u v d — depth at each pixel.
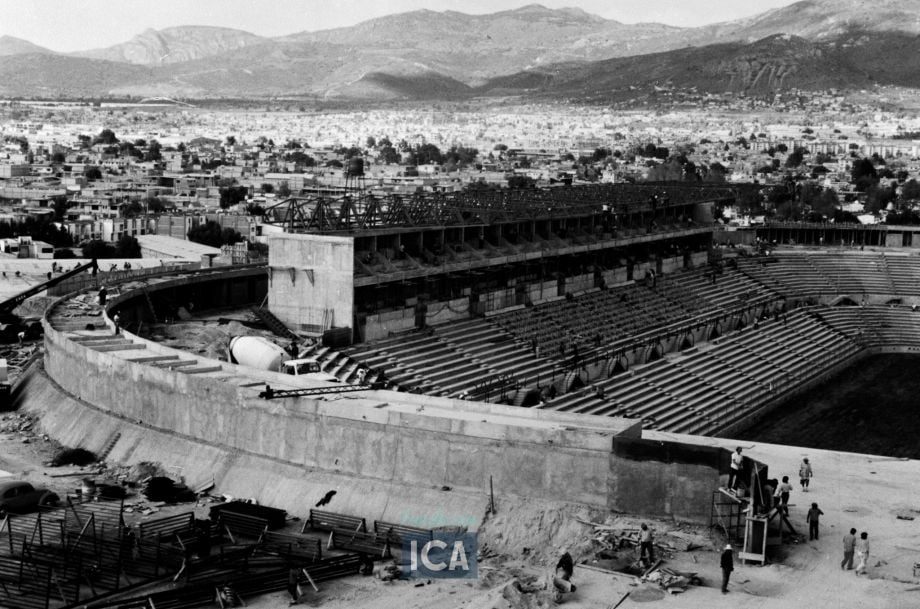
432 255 135.88
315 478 83.56
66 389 105.56
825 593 62.78
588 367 131.62
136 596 64.81
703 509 72.56
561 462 76.38
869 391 155.25
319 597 65.88
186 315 129.25
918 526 72.12
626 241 172.38
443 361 120.31
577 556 69.44
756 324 171.88
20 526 75.56
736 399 139.38
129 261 192.50
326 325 118.62
